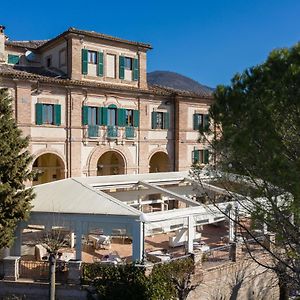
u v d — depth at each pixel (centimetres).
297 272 1430
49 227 1939
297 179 1062
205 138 1329
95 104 3225
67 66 3170
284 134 1103
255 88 1159
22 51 3581
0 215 1819
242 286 2061
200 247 2161
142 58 3528
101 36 3225
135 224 1845
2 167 1877
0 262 1870
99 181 2397
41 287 1752
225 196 2022
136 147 3491
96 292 1741
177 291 1789
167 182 2675
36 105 2933
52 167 3300
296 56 1103
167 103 3688
